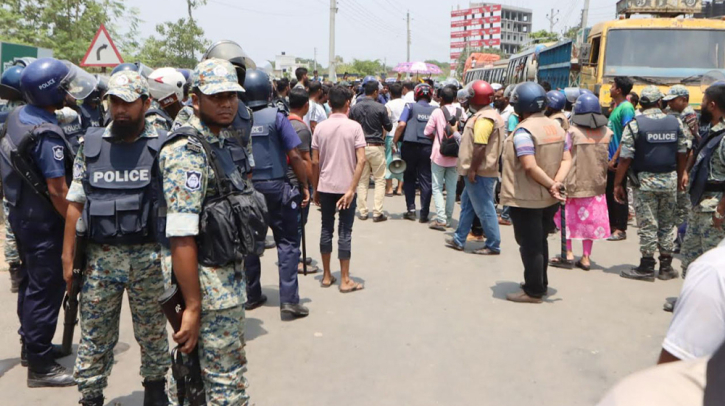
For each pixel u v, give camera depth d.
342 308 5.08
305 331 4.59
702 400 0.83
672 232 5.85
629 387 0.87
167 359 3.29
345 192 5.38
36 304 3.64
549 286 5.68
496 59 31.62
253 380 3.81
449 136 7.66
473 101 6.30
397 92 9.91
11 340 4.43
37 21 18.19
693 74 9.98
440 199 7.95
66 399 3.60
